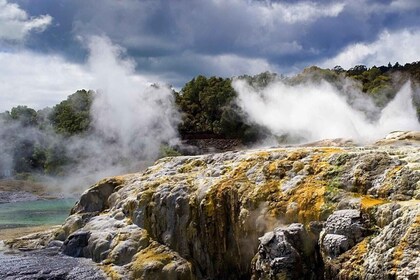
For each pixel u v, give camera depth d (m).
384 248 13.10
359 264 13.60
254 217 18.02
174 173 24.86
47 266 21.78
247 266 18.31
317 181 17.50
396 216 13.67
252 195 18.42
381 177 16.03
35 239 27.67
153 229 21.95
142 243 21.44
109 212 25.73
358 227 14.45
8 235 31.80
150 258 20.30
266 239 15.95
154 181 23.80
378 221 14.41
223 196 19.47
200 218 19.89
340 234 14.65
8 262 22.67
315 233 15.91
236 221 18.81
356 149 19.56
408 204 13.78
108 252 21.70
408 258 12.20
